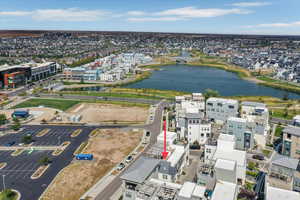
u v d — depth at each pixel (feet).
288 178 326.65
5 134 575.38
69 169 419.95
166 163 364.58
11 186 372.79
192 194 284.41
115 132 590.14
